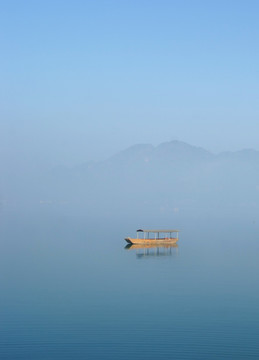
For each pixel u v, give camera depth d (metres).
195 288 86.06
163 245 153.62
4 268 107.88
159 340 57.91
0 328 62.09
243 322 64.81
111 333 60.06
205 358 52.41
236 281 92.81
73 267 109.38
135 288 86.00
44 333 59.94
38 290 84.31
